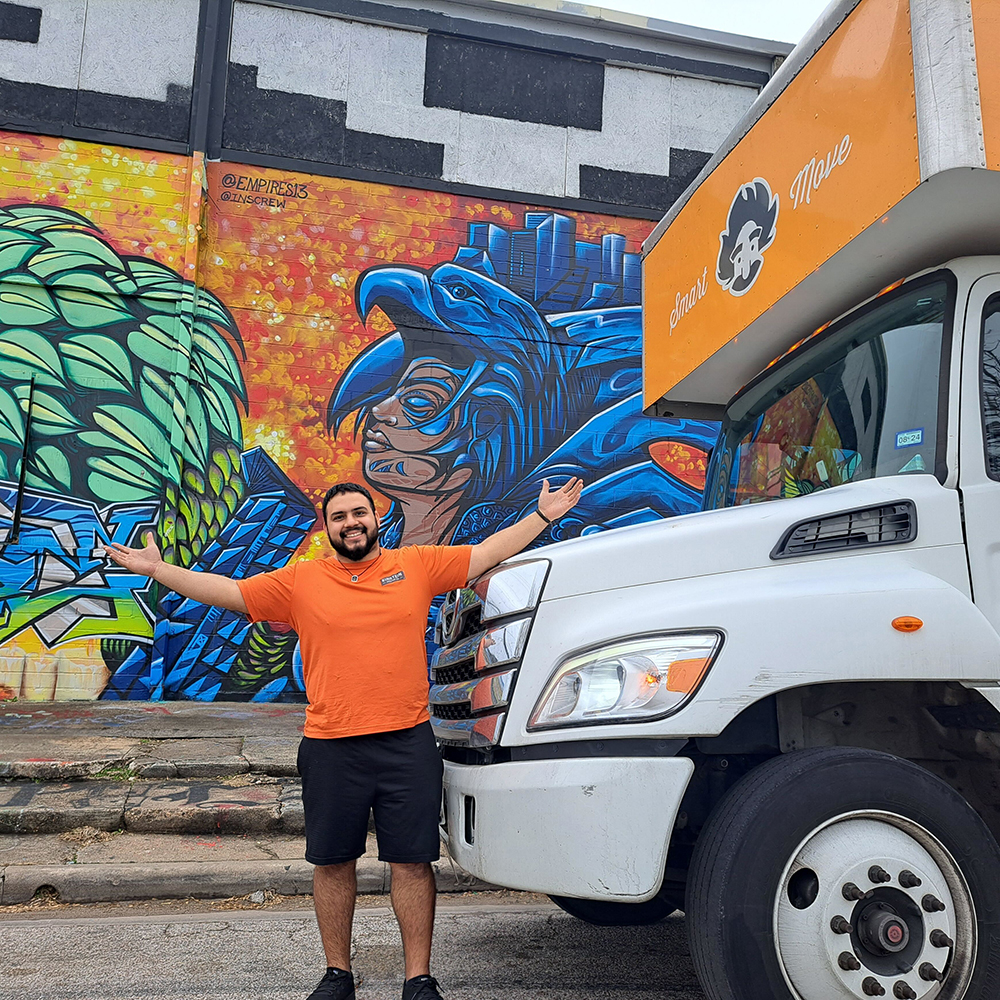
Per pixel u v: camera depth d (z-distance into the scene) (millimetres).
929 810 2803
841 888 2713
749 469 4367
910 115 2943
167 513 9391
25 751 6535
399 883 3311
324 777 3316
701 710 2768
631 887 2686
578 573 3104
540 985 3693
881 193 3080
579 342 10586
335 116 10250
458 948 4172
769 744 3098
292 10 10242
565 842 2752
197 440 9664
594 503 10422
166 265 9633
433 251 10344
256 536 9680
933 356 3375
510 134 10648
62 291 9492
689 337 4562
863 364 3707
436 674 3809
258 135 10062
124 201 9633
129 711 8539
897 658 2869
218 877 4996
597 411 10547
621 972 3850
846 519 3158
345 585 3418
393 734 3314
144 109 9789
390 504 10000
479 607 3418
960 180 2855
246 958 4008
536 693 2994
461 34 10547
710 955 2678
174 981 3713
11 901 4836
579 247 10688
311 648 3398
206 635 9492
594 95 10891
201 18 10016
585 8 10719
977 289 3350
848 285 3621
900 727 3271
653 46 11016
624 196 10836
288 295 9984
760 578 3066
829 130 3422
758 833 2707
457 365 10289
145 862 5109
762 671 2801
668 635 2871
